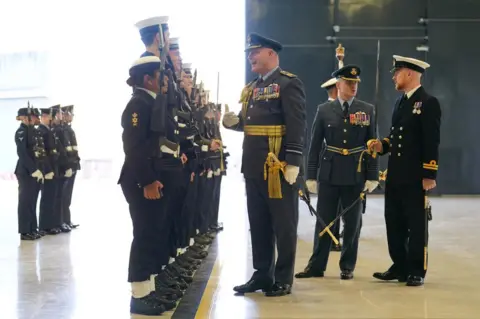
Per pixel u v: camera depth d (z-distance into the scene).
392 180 5.07
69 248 6.91
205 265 5.88
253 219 4.73
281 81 4.57
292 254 4.65
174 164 4.10
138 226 4.17
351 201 5.27
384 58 13.38
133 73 4.06
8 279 5.30
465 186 13.59
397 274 5.21
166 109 4.09
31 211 7.64
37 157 7.62
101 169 17.62
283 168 4.48
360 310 4.25
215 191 7.99
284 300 4.51
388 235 5.19
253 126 4.63
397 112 5.14
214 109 7.31
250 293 4.74
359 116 5.26
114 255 6.45
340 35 13.34
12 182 17.34
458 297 4.64
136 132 3.93
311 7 13.34
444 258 6.32
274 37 13.39
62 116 8.34
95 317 4.12
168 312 4.22
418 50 13.38
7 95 17.39
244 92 4.86
